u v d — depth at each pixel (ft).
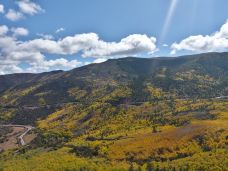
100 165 654.94
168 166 581.53
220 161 551.59
